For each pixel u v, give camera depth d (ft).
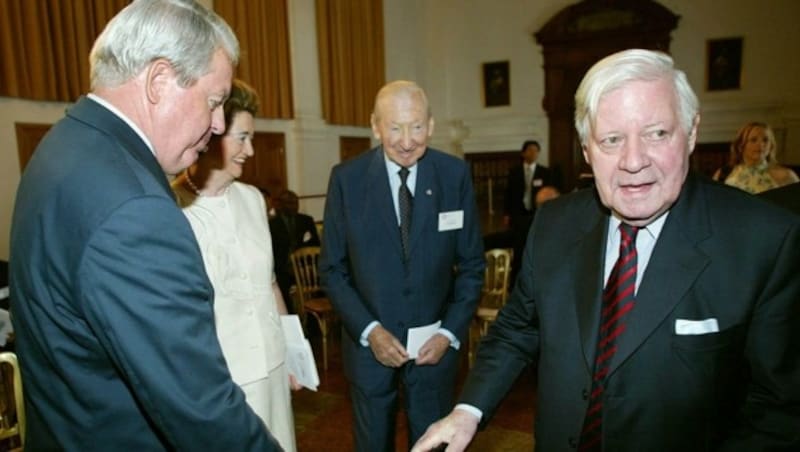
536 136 33.53
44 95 13.84
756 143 11.00
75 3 14.49
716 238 2.82
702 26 29.73
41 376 2.60
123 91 2.67
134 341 2.31
